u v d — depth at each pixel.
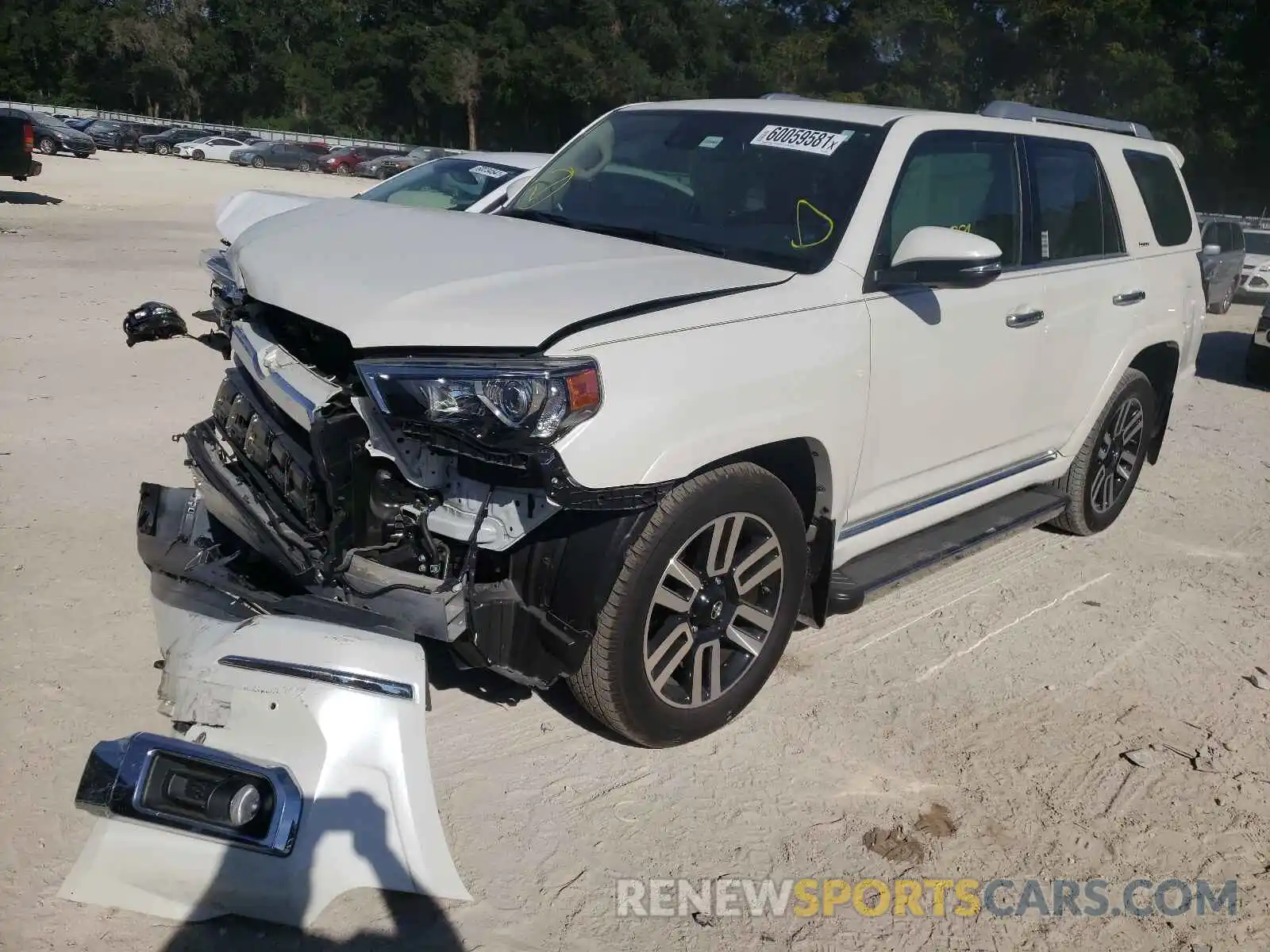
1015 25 52.78
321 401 3.06
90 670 3.77
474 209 7.53
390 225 3.77
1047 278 4.73
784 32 64.44
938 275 3.72
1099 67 50.28
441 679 3.91
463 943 2.72
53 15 77.50
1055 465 5.27
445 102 72.00
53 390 7.36
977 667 4.37
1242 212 51.22
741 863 3.12
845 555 4.06
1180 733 3.98
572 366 2.88
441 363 2.86
